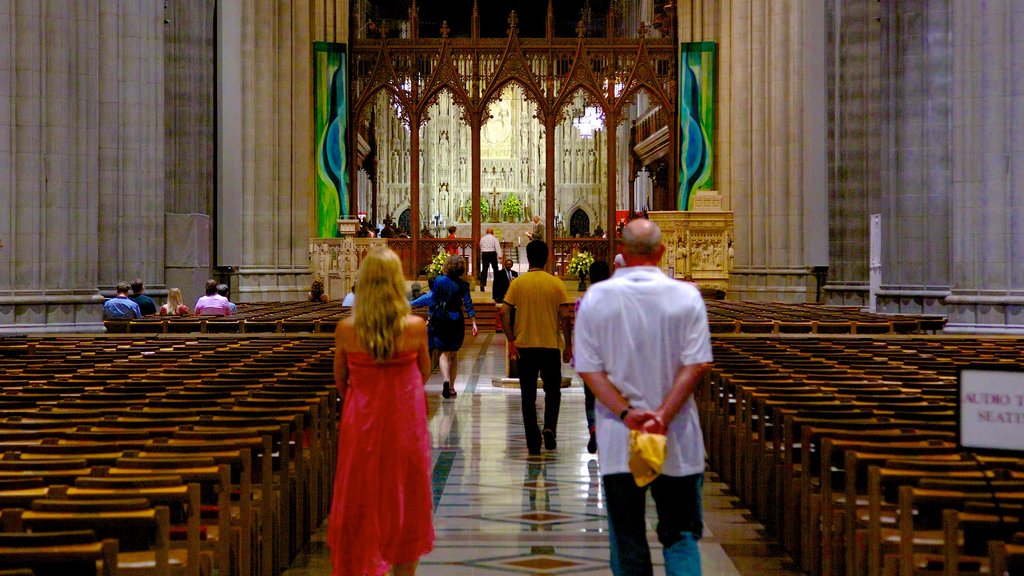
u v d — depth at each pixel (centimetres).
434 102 3216
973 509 466
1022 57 1580
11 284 1616
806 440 664
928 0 1866
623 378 494
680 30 3247
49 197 1638
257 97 2989
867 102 2334
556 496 914
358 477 569
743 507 884
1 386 900
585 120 3838
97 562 444
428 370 595
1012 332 1575
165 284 2098
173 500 486
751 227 2934
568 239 3216
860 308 2148
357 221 3102
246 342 1376
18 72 1614
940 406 745
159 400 805
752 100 2919
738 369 1012
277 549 678
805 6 2838
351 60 3222
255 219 2988
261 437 630
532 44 3206
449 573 681
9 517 441
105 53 1922
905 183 1892
